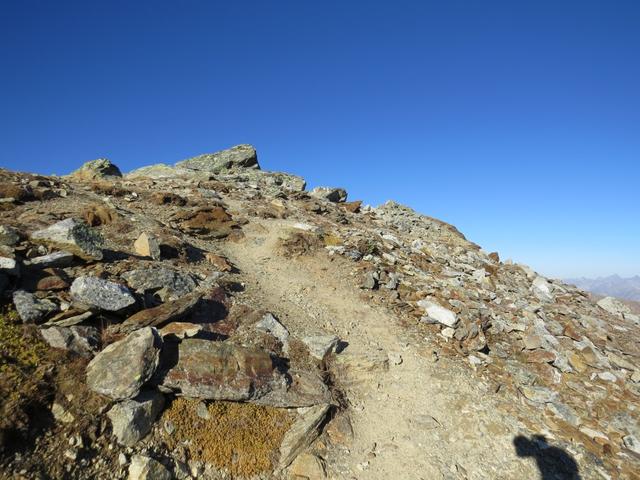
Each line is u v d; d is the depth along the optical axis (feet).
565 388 42.80
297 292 52.90
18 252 35.27
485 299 61.67
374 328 47.98
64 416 23.47
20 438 21.40
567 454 32.86
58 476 21.02
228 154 153.89
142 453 24.14
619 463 33.01
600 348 53.72
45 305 29.14
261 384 31.17
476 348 46.60
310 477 27.53
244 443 27.86
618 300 81.20
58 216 49.93
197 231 64.69
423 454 31.63
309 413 31.50
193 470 25.00
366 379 38.83
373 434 32.99
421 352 44.16
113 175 118.83
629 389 44.09
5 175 64.75
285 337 39.27
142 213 65.87
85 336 28.53
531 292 76.02
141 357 26.66
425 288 59.77
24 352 25.35
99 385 25.16
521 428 35.22
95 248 38.99
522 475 30.76
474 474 30.45
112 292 31.63
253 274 55.67
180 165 150.20
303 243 67.77
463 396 38.22
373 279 58.18
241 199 95.71
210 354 30.73
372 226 103.86
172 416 27.09
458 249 95.14
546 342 49.49
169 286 38.99
